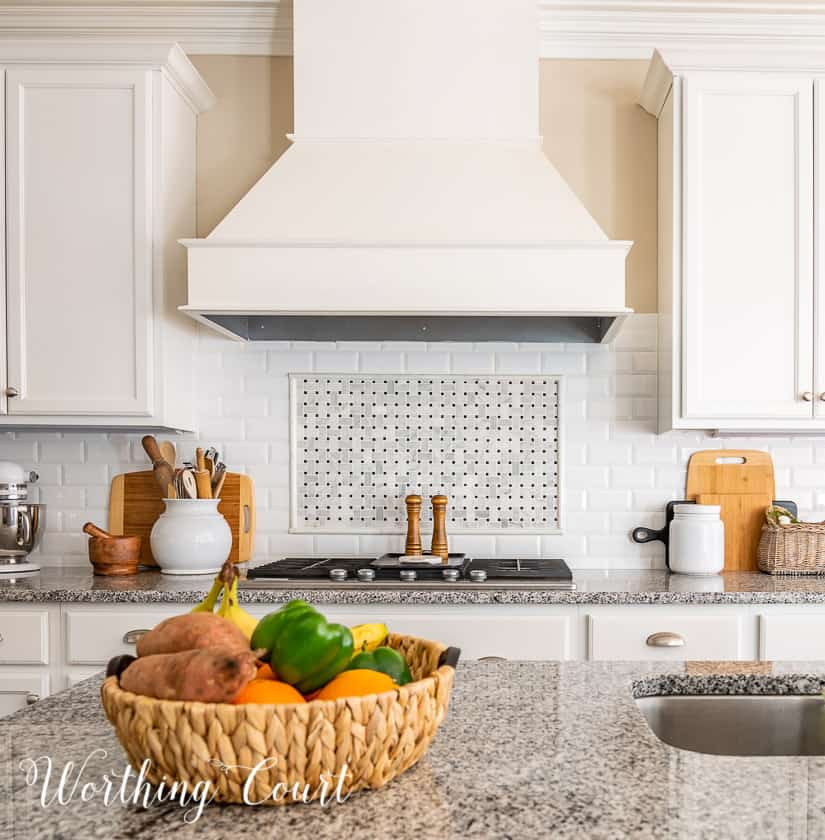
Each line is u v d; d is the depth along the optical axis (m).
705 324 2.79
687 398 2.78
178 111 2.98
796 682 1.35
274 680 0.87
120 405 2.79
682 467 3.12
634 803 0.81
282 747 0.76
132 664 0.83
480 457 3.15
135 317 2.79
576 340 3.11
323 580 2.60
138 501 3.12
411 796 0.83
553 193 2.67
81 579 2.78
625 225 3.17
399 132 2.77
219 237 2.60
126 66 2.79
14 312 2.79
